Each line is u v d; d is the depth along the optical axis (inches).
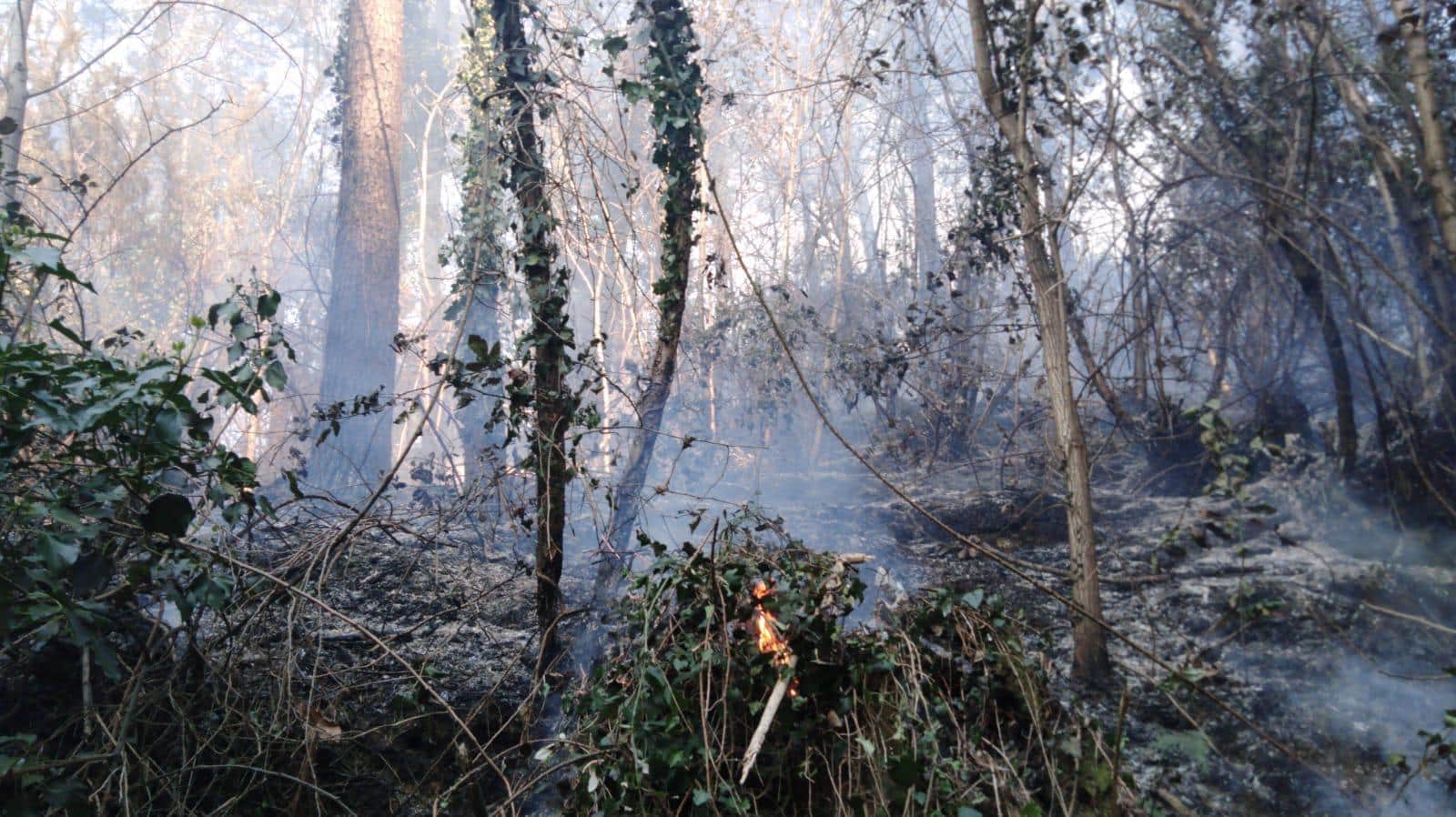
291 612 140.9
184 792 131.2
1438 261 205.3
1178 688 160.1
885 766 113.2
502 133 171.9
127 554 137.5
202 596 124.2
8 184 223.3
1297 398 252.8
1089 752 131.6
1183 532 212.7
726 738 120.3
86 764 119.0
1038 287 178.9
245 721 133.4
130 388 114.7
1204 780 144.9
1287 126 216.1
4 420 112.7
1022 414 298.0
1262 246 225.1
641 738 118.0
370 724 147.5
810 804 117.1
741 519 145.9
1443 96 200.7
